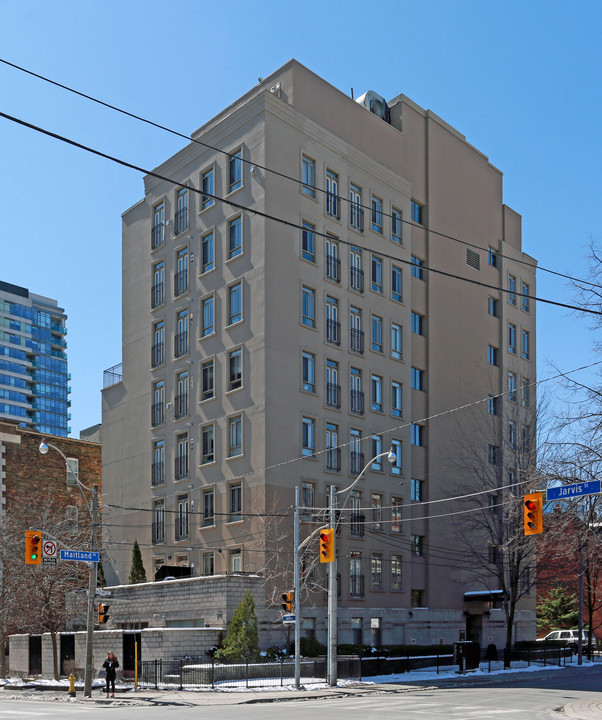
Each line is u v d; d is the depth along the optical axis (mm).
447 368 54531
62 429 175875
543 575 57500
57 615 44156
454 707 24016
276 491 41844
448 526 51906
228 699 29062
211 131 48375
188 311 48656
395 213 52688
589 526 27844
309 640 40062
